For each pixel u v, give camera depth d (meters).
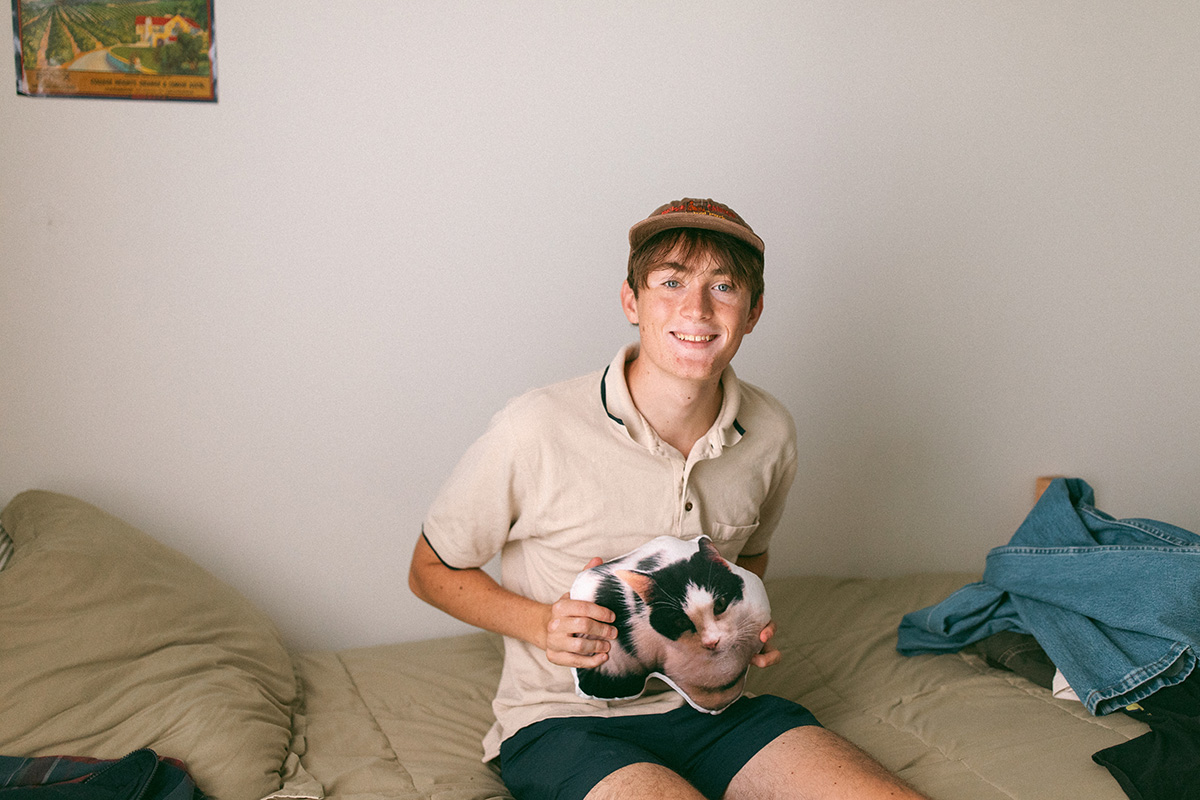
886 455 2.32
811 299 2.20
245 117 1.78
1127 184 2.38
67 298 1.73
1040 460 2.44
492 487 1.29
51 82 1.68
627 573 1.23
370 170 1.86
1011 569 1.79
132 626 1.47
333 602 1.97
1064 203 2.34
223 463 1.86
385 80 1.85
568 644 1.19
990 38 2.22
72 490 1.78
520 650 1.35
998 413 2.39
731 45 2.05
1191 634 1.50
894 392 2.29
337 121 1.83
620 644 1.22
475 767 1.41
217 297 1.81
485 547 1.36
